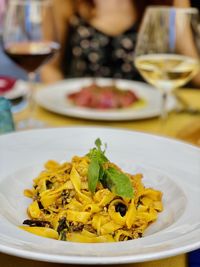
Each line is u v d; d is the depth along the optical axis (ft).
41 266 0.94
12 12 1.85
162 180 1.22
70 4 3.52
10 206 1.12
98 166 1.04
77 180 1.07
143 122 1.84
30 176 1.25
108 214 1.02
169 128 1.72
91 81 2.33
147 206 1.08
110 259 0.79
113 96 1.95
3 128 1.47
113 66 3.54
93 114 1.81
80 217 0.99
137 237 0.98
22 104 1.91
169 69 1.66
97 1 3.51
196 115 1.87
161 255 0.81
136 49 1.77
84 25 3.55
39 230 0.95
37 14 1.86
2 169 1.24
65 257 0.79
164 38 1.72
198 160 1.28
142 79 3.50
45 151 1.34
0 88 1.97
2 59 3.43
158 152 1.33
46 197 1.06
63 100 2.03
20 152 1.32
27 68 1.85
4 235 0.88
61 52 3.56
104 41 3.53
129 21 3.54
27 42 1.86
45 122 1.77
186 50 1.72
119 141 1.39
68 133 1.41
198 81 3.07
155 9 1.73
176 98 2.04
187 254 0.98
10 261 0.95
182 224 0.97
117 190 1.02
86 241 0.95
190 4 3.69
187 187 1.16
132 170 1.28
